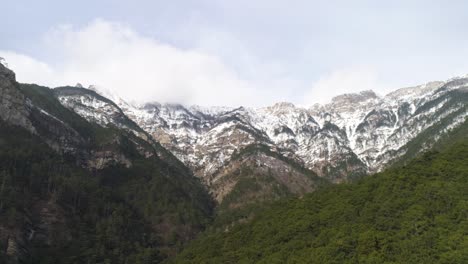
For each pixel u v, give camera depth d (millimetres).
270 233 158750
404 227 119562
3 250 165750
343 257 115812
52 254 183000
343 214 144750
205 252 174875
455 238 107250
